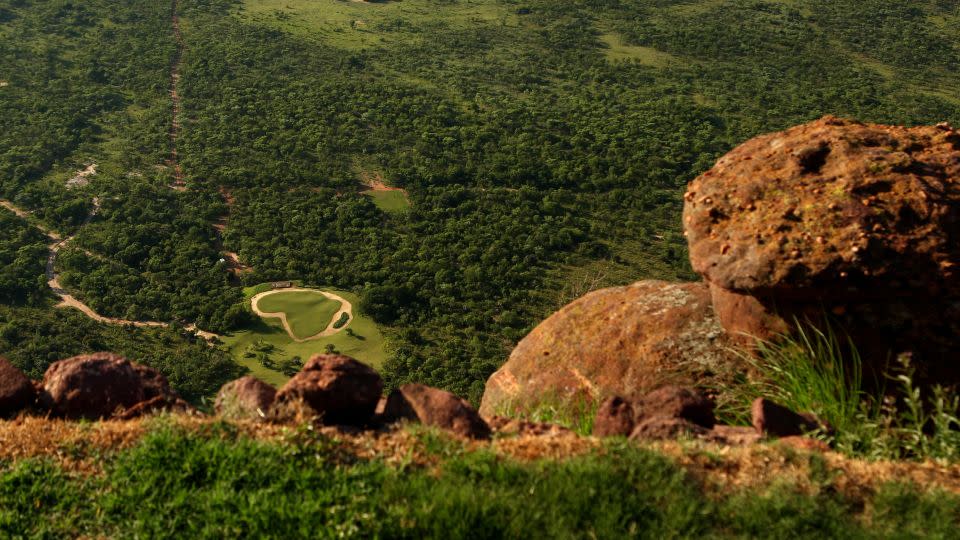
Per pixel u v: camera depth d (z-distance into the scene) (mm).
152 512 3379
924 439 3715
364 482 3367
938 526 2975
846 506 3131
